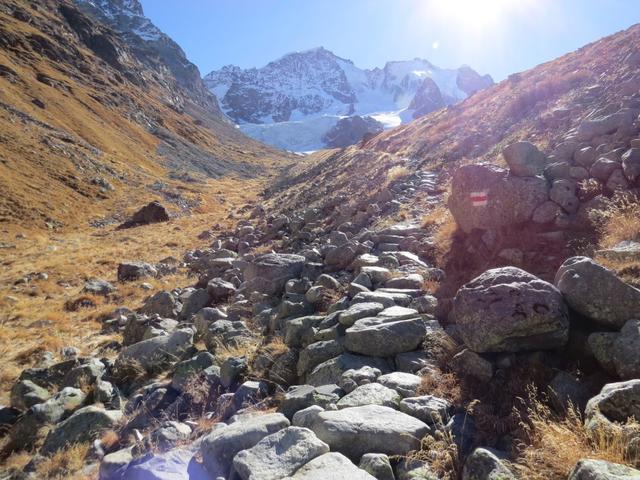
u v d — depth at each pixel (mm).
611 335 4477
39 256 29031
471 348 5203
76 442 6793
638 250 6133
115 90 127000
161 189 65750
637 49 19031
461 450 4129
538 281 5117
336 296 9508
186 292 15875
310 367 6836
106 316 15484
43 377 9562
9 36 105188
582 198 8531
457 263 9227
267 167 142375
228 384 7301
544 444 3609
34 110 74000
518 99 23766
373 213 17984
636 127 9578
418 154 28609
